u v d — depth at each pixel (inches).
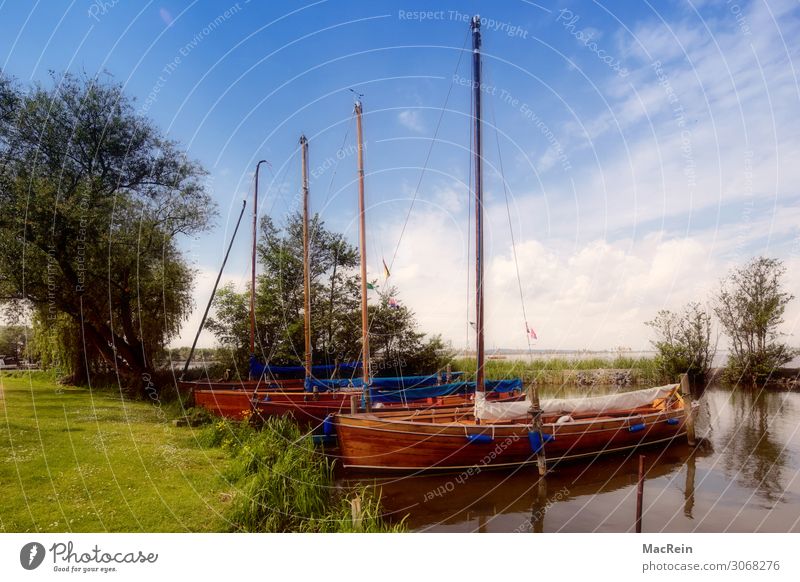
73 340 793.6
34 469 304.0
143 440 401.1
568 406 465.7
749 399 789.2
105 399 649.0
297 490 284.0
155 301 789.9
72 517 238.5
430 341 980.6
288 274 927.7
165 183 786.2
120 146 721.6
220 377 856.9
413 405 545.3
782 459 442.0
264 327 907.4
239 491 275.6
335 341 904.9
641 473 265.3
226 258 736.3
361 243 524.7
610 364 1146.7
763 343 903.1
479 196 464.8
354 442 419.2
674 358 969.5
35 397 628.7
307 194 647.8
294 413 523.8
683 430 513.3
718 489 362.6
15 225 629.0
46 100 672.4
